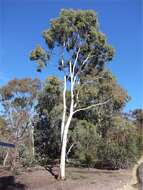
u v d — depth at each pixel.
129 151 46.03
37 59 35.53
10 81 51.78
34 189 27.73
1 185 29.06
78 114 45.78
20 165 40.78
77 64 36.88
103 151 45.00
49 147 51.25
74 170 41.09
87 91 37.34
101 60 37.00
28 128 50.44
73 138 44.09
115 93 38.84
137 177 35.12
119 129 46.00
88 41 35.81
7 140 45.91
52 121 48.34
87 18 35.00
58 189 27.64
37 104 51.47
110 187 28.59
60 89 37.81
